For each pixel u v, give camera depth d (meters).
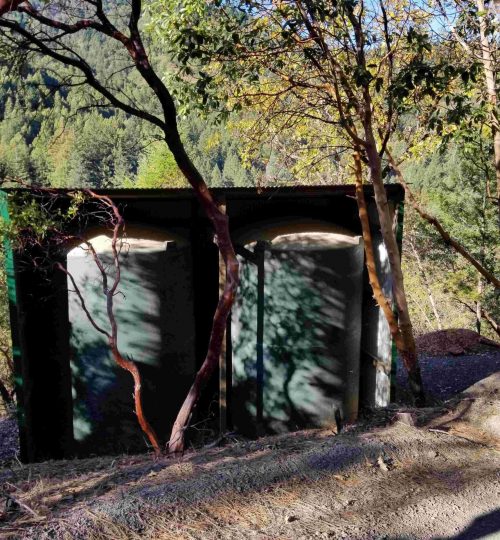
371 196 7.04
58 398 6.83
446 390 7.88
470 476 3.88
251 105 6.58
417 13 6.19
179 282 6.86
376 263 7.22
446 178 14.61
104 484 3.83
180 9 5.61
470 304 18.03
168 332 6.82
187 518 3.25
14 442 8.23
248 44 5.76
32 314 6.59
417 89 6.04
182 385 7.04
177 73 6.09
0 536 2.94
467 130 6.02
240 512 3.36
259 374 6.82
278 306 6.68
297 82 5.95
